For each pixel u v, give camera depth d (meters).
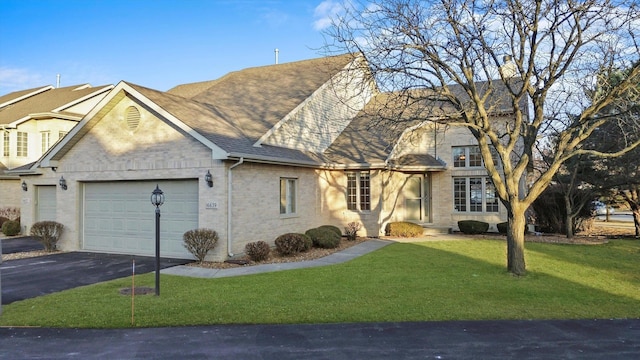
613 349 5.91
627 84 9.66
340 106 21.42
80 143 15.15
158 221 8.74
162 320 7.11
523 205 10.74
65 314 7.41
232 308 7.71
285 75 21.61
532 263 12.20
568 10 10.05
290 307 7.79
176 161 13.27
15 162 25.50
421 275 10.53
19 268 11.94
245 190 13.45
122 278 10.45
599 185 18.78
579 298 8.54
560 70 11.34
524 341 6.21
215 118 15.03
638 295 8.80
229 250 12.55
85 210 15.38
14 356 5.71
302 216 16.86
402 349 5.89
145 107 13.78
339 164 18.12
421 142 20.98
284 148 16.55
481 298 8.48
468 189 20.50
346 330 6.66
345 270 11.13
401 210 20.44
